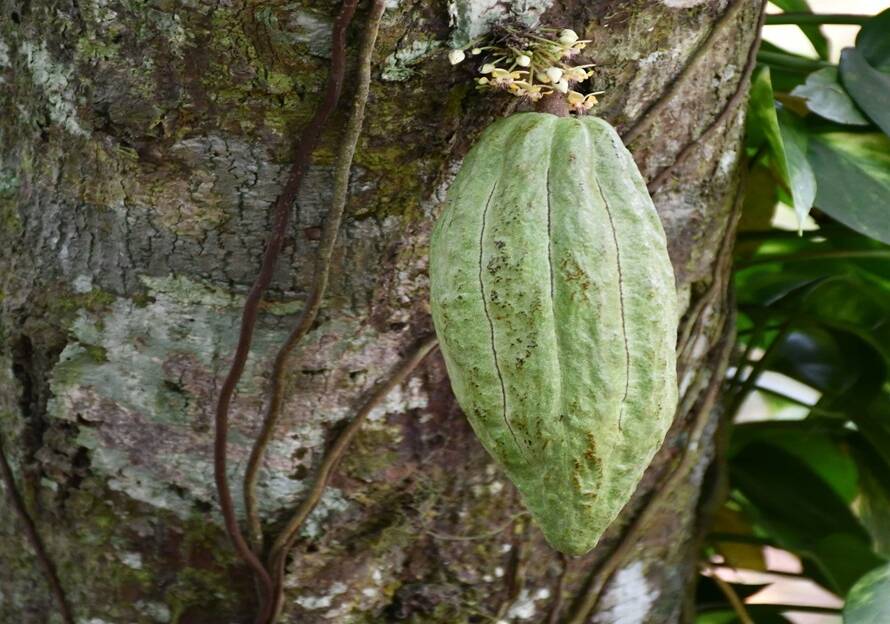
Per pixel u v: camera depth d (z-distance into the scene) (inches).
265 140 41.6
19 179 43.4
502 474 44.5
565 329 38.7
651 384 39.0
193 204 42.3
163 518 44.3
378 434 43.6
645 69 42.6
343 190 41.3
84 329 43.4
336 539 44.1
